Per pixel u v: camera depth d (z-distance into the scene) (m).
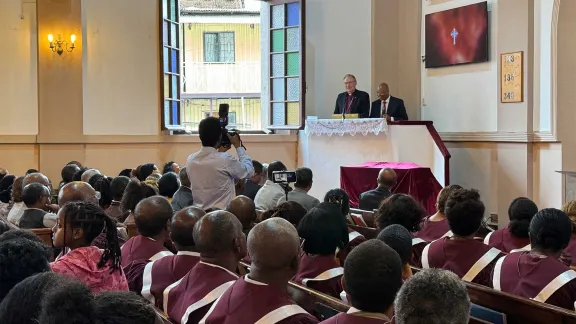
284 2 10.39
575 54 8.48
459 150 9.62
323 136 9.62
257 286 2.33
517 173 8.83
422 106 10.23
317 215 3.06
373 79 10.36
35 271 2.08
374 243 2.00
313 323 2.30
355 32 10.55
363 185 8.05
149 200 3.45
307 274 3.03
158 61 10.02
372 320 1.91
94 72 9.78
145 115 9.99
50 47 9.47
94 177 5.52
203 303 2.57
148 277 3.01
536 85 8.70
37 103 9.69
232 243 2.71
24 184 5.04
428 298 1.46
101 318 1.44
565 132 8.44
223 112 5.00
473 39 9.30
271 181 5.27
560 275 2.95
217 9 16.84
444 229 4.13
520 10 8.73
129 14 9.91
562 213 3.14
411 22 10.25
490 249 3.32
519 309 2.66
